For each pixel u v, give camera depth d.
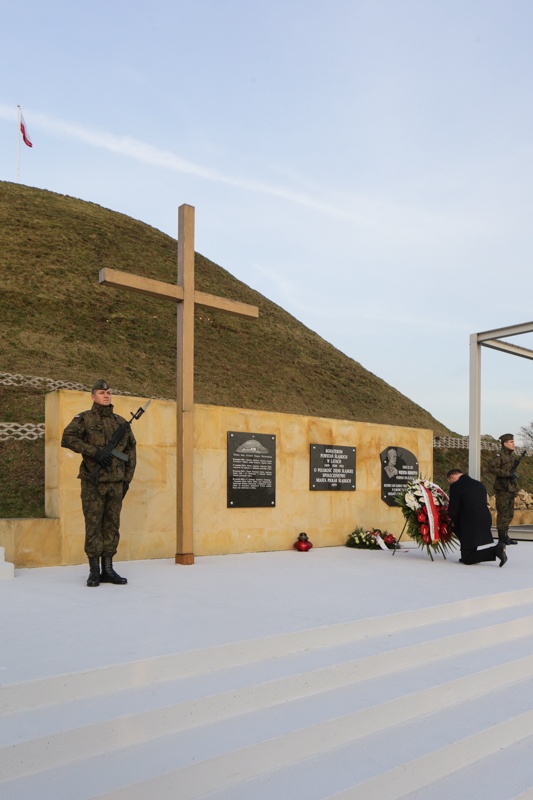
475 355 11.93
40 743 2.82
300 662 3.97
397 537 11.28
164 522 8.49
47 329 36.16
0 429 19.80
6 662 3.53
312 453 10.11
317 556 9.05
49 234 48.53
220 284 53.91
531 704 3.99
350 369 51.00
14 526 7.28
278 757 3.13
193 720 3.26
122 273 7.59
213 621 4.63
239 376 41.00
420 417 48.31
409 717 3.72
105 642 3.98
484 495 8.52
